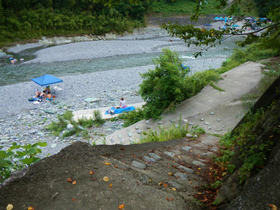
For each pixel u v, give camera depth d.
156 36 49.19
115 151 4.22
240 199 2.05
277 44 3.38
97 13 51.28
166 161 4.23
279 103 3.21
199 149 5.46
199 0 3.56
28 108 18.11
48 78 20.00
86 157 3.46
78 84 23.39
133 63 31.39
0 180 2.92
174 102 12.50
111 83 23.70
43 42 42.78
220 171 3.84
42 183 2.75
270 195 1.88
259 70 15.13
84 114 16.34
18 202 2.43
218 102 12.00
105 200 2.52
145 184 2.90
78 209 2.38
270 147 2.34
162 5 61.56
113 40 46.03
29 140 13.19
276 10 3.21
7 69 28.48
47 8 47.12
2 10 41.69
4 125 15.25
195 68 27.08
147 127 11.29
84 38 46.50
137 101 19.11
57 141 12.96
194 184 3.23
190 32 3.46
